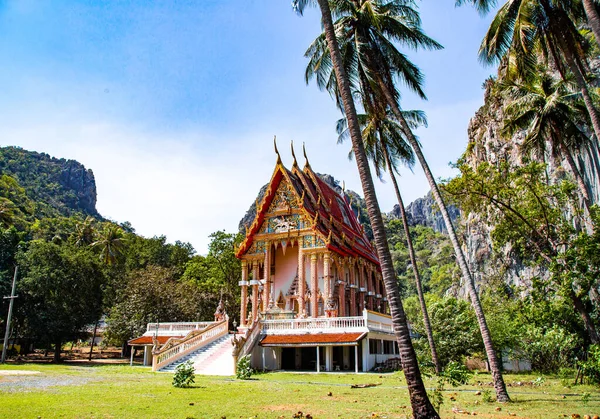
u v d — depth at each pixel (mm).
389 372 33906
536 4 23219
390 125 33562
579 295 25688
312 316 42562
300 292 43500
